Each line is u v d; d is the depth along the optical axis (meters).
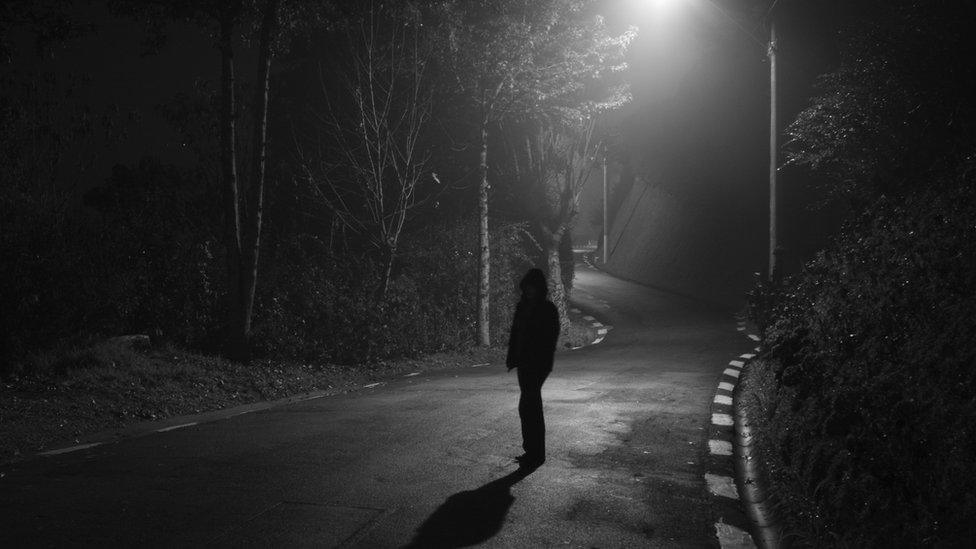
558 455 7.90
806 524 5.53
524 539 5.36
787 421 7.82
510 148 25.33
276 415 10.35
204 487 6.56
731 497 6.52
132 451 7.98
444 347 19.80
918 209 8.67
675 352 19.47
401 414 10.30
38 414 9.35
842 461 5.58
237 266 14.34
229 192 14.23
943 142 10.01
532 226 27.48
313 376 14.34
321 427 9.35
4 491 6.41
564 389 12.73
